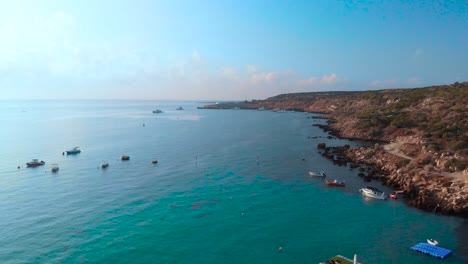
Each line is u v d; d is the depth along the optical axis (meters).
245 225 56.16
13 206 64.81
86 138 157.00
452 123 111.94
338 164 100.38
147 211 61.97
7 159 110.19
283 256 46.28
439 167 79.31
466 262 44.38
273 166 97.94
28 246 48.78
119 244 49.31
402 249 47.97
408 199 68.88
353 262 42.91
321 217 59.72
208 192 73.38
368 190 71.12
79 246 48.75
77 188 76.75
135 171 92.75
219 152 119.38
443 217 59.28
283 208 64.06
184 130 188.12
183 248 48.28
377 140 140.12
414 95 186.62
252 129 189.88
